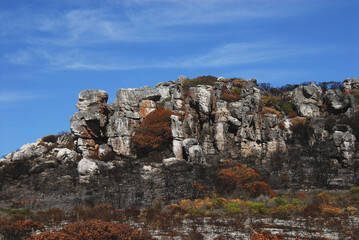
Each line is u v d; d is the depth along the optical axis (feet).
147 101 224.53
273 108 254.06
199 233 109.29
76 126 216.95
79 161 192.65
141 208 152.87
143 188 168.14
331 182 175.01
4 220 116.88
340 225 115.96
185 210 141.08
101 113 219.41
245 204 139.33
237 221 124.36
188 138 198.49
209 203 142.82
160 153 201.98
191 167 183.83
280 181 175.42
